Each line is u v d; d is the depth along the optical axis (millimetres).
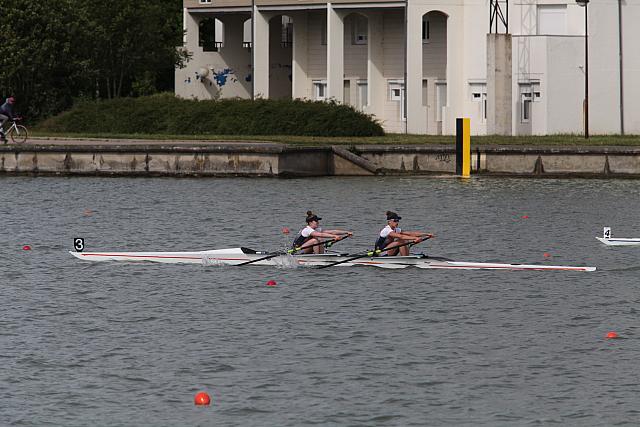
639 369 82125
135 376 80688
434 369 82250
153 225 149750
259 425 71875
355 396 76750
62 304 101625
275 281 111125
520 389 78125
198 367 82625
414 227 148250
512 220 153625
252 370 81938
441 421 72500
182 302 102500
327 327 93500
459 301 102625
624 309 99688
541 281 111375
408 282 110438
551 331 92250
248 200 172875
